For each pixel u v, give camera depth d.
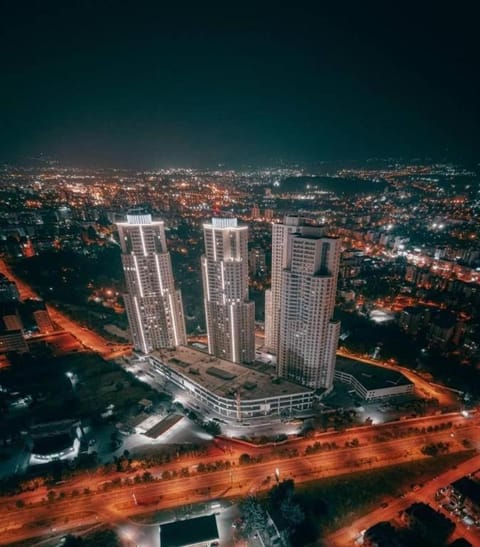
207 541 143.62
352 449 197.00
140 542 150.00
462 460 187.38
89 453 196.00
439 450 193.12
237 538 147.62
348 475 179.75
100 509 165.50
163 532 146.62
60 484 178.75
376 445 199.62
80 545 146.75
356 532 151.62
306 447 199.00
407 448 196.88
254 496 168.38
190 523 149.75
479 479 174.62
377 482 175.00
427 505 156.88
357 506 162.75
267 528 150.50
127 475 183.38
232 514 160.62
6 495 171.75
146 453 196.00
